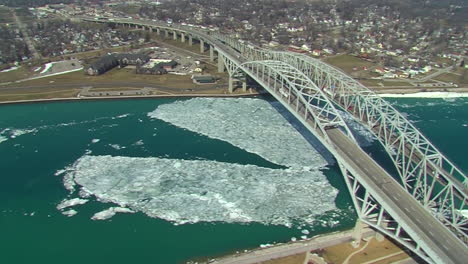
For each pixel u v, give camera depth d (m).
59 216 119.69
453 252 86.06
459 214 104.25
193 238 111.12
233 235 112.56
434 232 92.00
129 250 106.88
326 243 107.75
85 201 126.62
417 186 110.69
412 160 125.31
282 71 161.38
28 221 117.69
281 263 100.69
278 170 144.88
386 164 150.25
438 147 169.38
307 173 143.38
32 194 130.50
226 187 134.00
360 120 151.75
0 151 157.50
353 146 130.12
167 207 123.62
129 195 129.50
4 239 110.69
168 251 106.62
